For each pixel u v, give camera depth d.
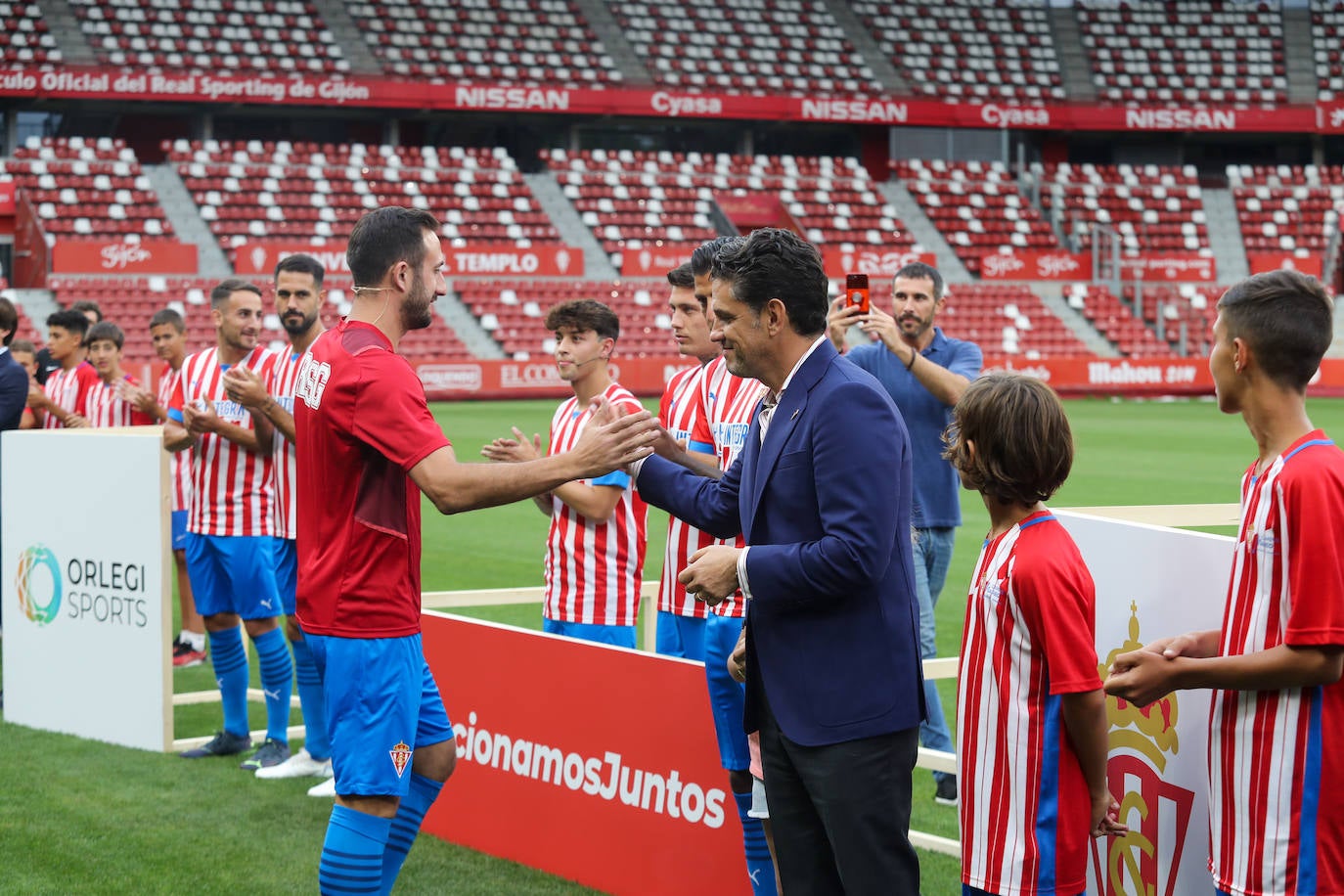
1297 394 2.27
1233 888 2.30
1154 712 2.74
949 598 8.11
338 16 30.34
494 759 4.00
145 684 5.14
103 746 5.20
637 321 26.64
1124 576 2.82
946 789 4.46
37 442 5.46
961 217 31.30
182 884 3.69
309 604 3.00
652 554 10.10
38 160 25.50
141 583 5.14
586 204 29.33
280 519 4.71
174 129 29.00
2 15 27.28
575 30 31.81
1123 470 14.28
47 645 5.48
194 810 4.37
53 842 4.03
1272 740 2.23
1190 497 11.99
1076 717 2.37
